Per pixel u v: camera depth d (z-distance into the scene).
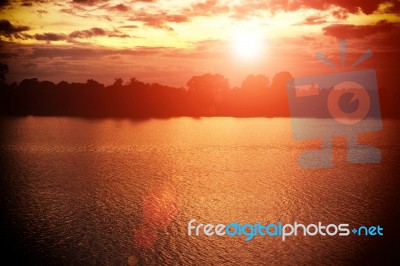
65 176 39.94
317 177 40.12
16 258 20.09
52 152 56.22
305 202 30.33
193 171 43.53
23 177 39.19
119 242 22.23
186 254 20.84
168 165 47.25
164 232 23.83
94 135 77.12
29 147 60.56
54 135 75.81
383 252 20.81
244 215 27.12
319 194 32.88
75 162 48.47
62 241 22.31
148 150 59.62
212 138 75.12
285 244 22.08
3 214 26.92
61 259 20.06
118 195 32.38
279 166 46.75
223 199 31.31
